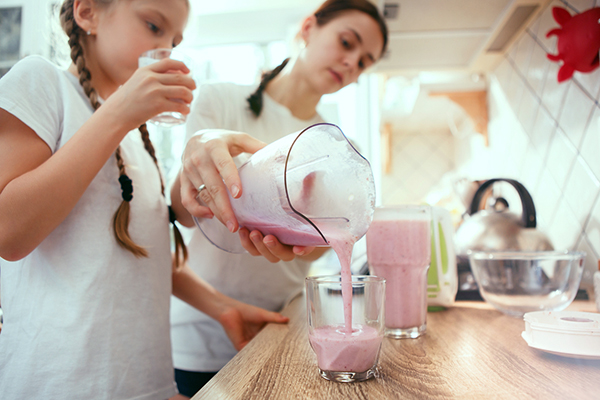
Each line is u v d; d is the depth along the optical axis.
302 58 1.22
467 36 1.40
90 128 0.68
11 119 0.68
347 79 1.23
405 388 0.47
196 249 1.20
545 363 0.54
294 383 0.49
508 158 1.56
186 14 0.88
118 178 0.81
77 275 0.74
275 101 1.30
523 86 1.39
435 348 0.62
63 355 0.70
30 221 0.63
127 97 0.69
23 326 0.72
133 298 0.80
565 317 0.60
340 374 0.49
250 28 2.44
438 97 1.84
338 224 0.58
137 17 0.81
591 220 1.04
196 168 0.69
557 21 1.06
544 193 1.28
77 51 0.81
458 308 0.95
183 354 1.20
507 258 0.82
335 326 0.52
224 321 0.94
